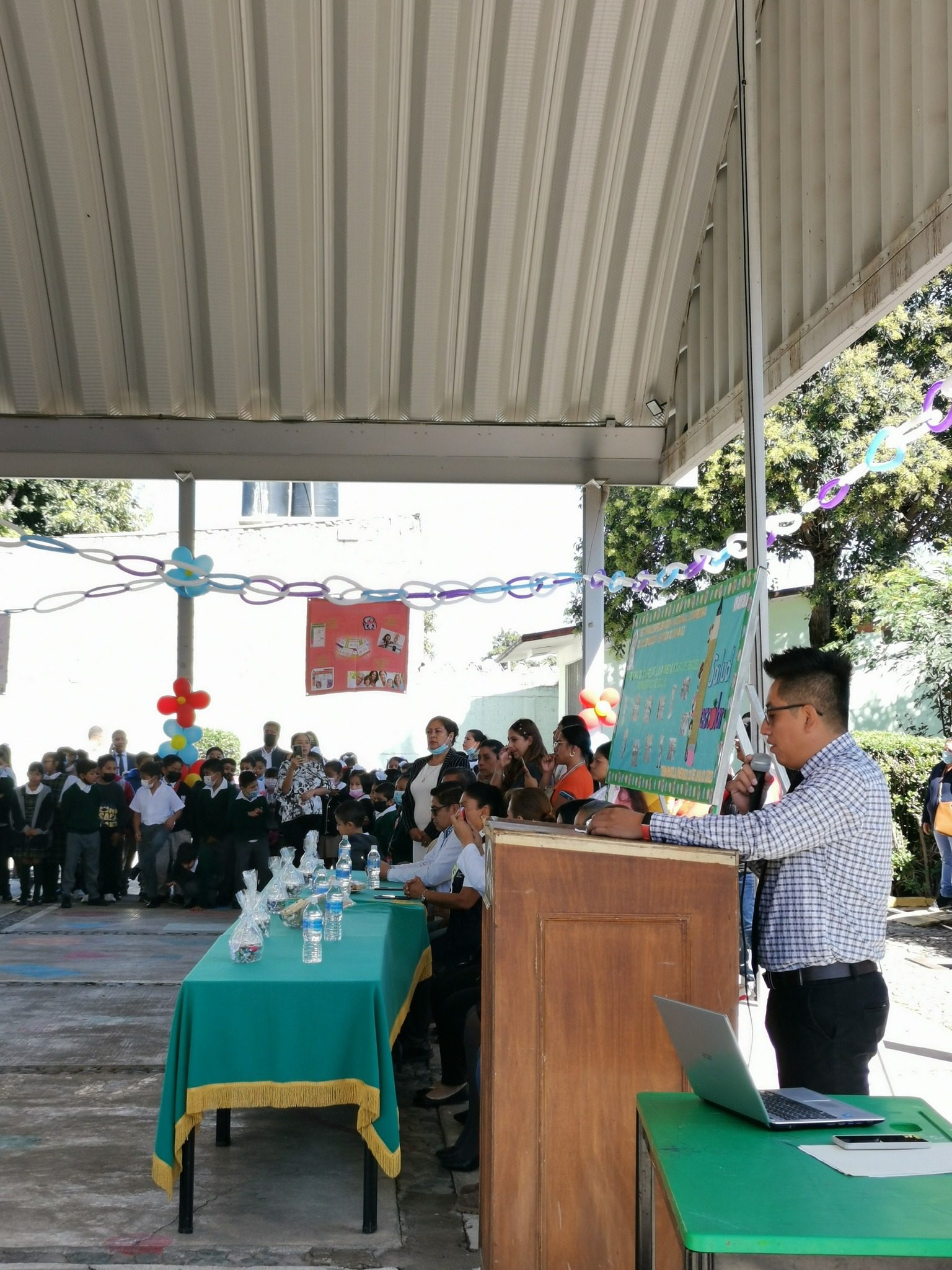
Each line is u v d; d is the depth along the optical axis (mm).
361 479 9852
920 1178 1749
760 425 5781
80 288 9047
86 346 9312
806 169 6918
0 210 8570
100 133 8305
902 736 11742
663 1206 2611
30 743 17250
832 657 2887
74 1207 3912
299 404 9703
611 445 9883
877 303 5969
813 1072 2711
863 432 15438
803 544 16594
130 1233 3701
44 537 7457
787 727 2869
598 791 6434
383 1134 3654
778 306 7500
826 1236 1539
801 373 7055
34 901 11875
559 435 9852
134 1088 5305
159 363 9438
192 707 10766
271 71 8000
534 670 27516
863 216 6145
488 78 8133
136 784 13250
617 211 8805
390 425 9789
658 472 9945
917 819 11375
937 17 5316
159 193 8633
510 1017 2699
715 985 2715
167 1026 6473
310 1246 3615
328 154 8438
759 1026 5953
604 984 2713
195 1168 4312
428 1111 5070
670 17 7785
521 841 2727
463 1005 5105
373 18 7785
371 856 6410
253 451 9766
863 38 6094
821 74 6781
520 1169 2676
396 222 8852
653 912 2721
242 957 4012
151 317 9211
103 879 11875
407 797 7965
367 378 9578
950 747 10258
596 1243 2668
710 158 8438
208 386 9625
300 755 11438
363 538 18156
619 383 9734
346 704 18891
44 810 11781
